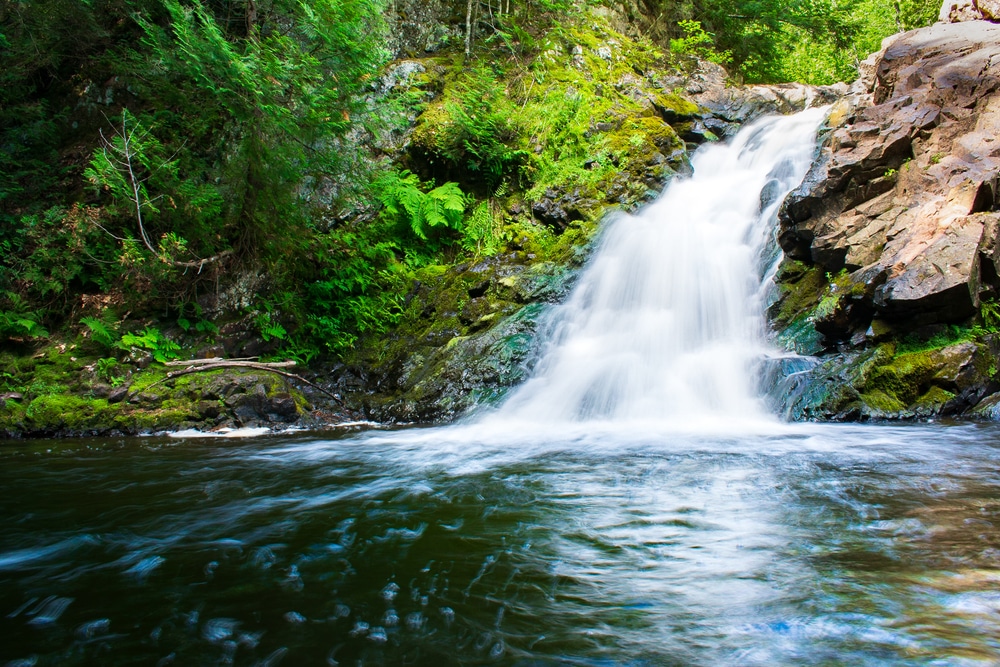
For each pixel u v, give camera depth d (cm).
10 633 228
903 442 520
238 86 924
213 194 995
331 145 1031
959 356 633
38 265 1036
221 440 743
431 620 229
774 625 213
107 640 221
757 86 1488
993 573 242
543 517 355
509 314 984
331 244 1073
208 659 205
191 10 970
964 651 189
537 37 1442
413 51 1416
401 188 1112
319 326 1036
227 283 1053
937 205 736
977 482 380
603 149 1175
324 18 990
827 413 661
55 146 1254
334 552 306
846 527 306
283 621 232
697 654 198
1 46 1178
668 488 407
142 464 580
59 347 972
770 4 1670
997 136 771
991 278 671
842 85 1537
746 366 768
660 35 1708
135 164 1030
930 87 883
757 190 1099
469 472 495
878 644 196
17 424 818
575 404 798
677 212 1103
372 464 548
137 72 1102
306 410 909
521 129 1213
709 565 270
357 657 204
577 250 1052
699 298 927
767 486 395
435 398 895
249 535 338
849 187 838
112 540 336
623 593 247
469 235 1136
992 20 1145
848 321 738
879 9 1942
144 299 1011
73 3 1188
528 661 198
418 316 1045
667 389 779
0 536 346
